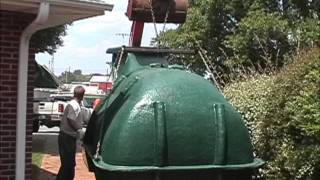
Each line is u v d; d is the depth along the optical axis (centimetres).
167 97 337
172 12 461
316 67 479
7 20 454
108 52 512
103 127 364
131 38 489
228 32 1612
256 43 1406
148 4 457
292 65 512
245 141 344
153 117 330
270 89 529
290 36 1404
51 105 1764
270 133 509
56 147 1192
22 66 461
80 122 606
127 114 335
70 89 2888
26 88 464
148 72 370
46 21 460
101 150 352
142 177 325
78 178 739
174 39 1549
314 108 450
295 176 470
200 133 332
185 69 396
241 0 1595
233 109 351
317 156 448
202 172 330
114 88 417
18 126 459
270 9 1591
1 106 454
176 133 328
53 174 777
